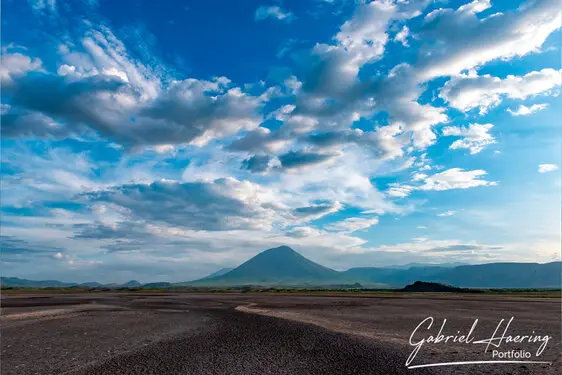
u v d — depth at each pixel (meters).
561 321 35.47
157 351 21.33
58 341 25.14
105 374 16.52
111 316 42.84
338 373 16.34
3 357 20.11
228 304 65.12
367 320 37.09
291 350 21.27
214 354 20.28
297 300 77.88
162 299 85.81
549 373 16.34
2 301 77.25
